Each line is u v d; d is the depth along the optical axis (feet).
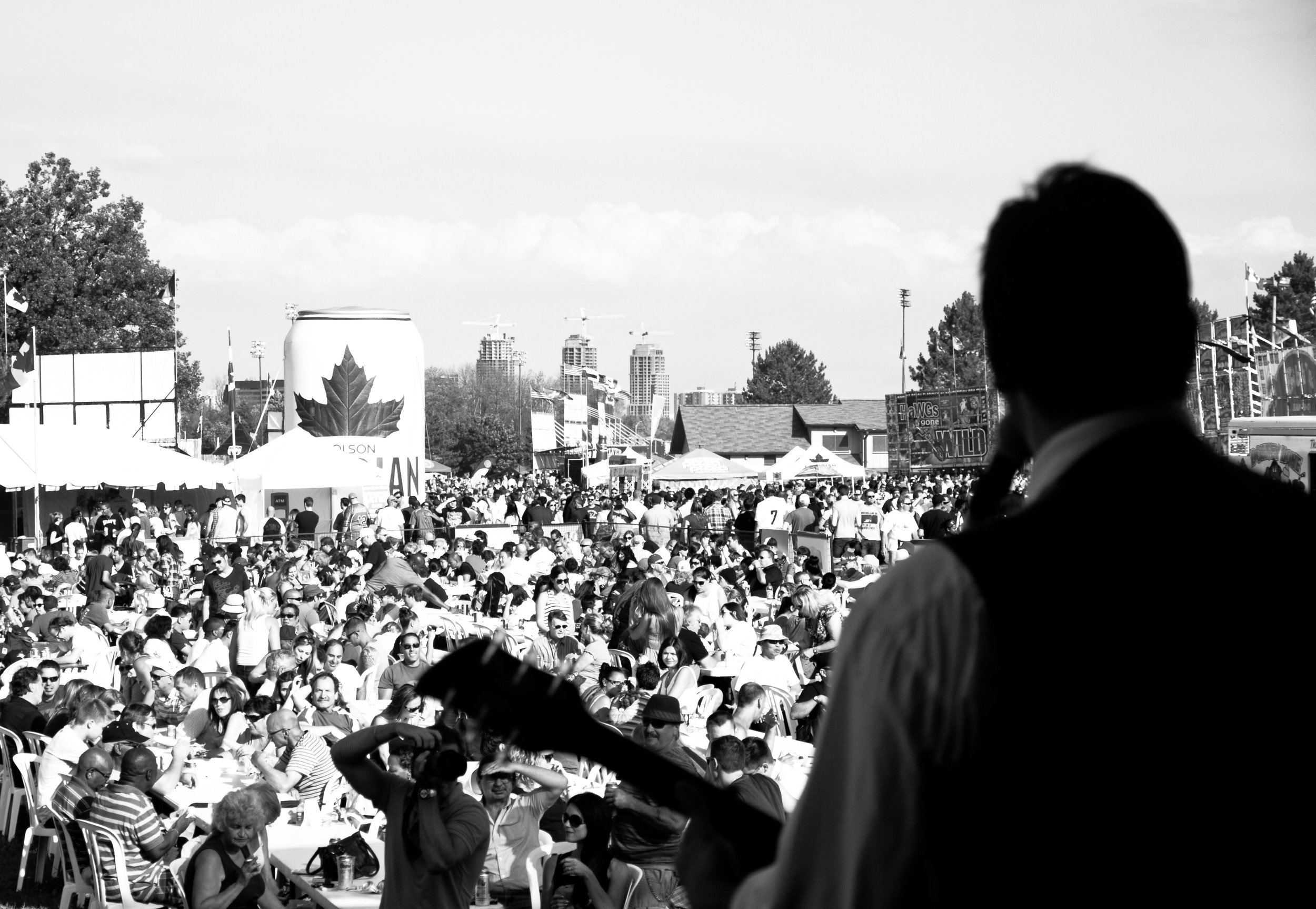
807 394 456.45
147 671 42.24
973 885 4.65
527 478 256.32
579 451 271.69
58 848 33.24
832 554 86.53
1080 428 5.14
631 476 240.73
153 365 171.22
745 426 324.39
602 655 46.62
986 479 5.59
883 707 4.75
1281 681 4.73
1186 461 5.05
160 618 47.85
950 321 414.41
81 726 32.48
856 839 4.76
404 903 19.90
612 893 25.00
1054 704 4.63
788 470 162.40
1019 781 4.63
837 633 49.01
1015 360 5.25
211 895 23.16
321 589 63.93
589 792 26.20
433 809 19.71
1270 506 5.07
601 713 37.01
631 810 25.26
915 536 93.40
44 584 67.87
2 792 37.93
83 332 225.97
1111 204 5.14
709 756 28.84
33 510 123.75
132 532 98.84
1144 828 4.63
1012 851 4.64
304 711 39.52
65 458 105.91
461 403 374.63
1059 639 4.66
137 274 232.53
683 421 326.44
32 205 229.25
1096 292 5.03
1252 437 96.48
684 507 123.65
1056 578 4.75
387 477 147.33
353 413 146.30
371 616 54.75
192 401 245.04
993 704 4.66
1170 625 4.71
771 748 36.04
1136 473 4.98
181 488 120.26
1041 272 5.12
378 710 41.06
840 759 4.90
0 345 215.92
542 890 25.91
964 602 4.75
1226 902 4.66
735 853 5.94
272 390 272.31
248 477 114.01
